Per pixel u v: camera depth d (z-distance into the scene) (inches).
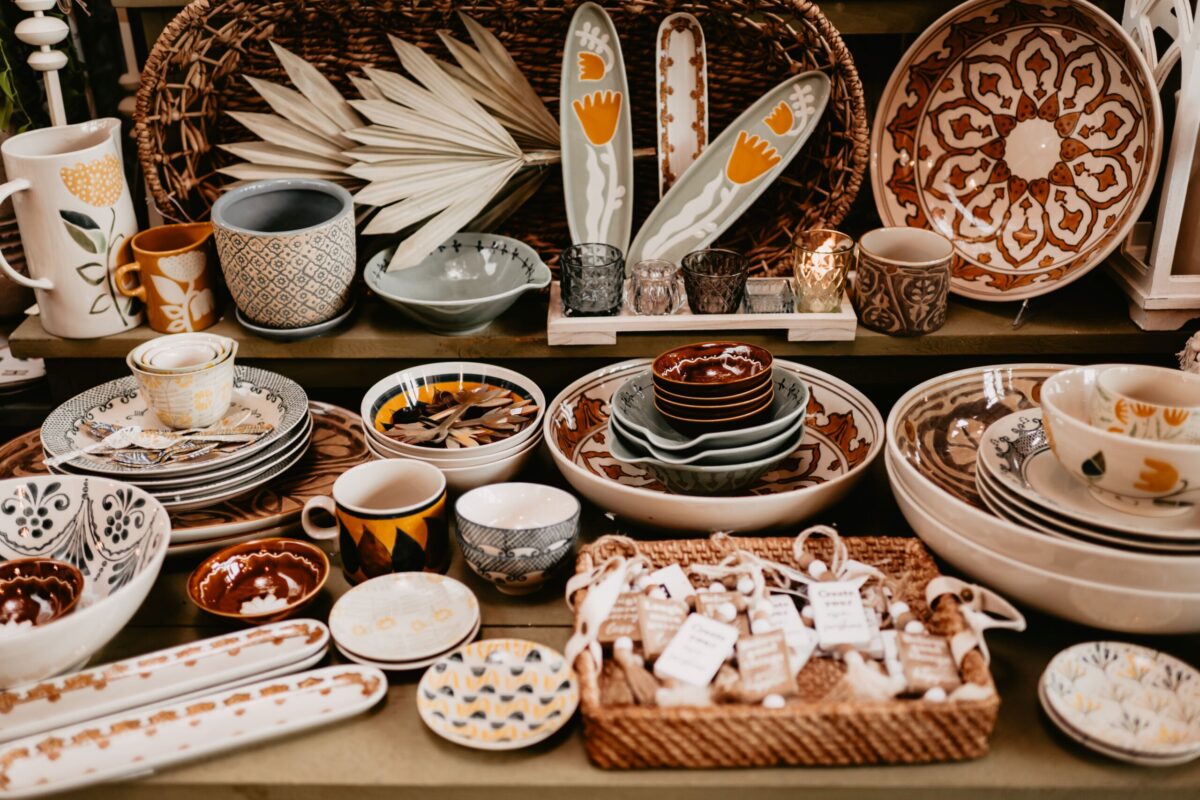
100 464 45.1
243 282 49.2
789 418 43.7
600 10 50.7
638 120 54.6
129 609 37.9
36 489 43.5
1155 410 38.0
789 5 49.7
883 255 51.9
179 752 35.1
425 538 42.5
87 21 59.9
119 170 50.2
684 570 41.9
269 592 43.2
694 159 53.6
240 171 52.6
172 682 38.1
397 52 51.6
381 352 51.8
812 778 34.9
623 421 44.8
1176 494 37.3
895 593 40.4
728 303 50.4
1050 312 52.0
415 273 54.6
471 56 52.0
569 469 44.8
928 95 52.6
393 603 41.6
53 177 47.6
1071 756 35.5
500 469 46.4
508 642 39.4
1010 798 34.7
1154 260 48.5
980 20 50.6
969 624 37.5
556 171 55.6
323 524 47.1
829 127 52.9
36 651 35.7
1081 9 48.3
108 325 51.7
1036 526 39.0
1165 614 36.3
